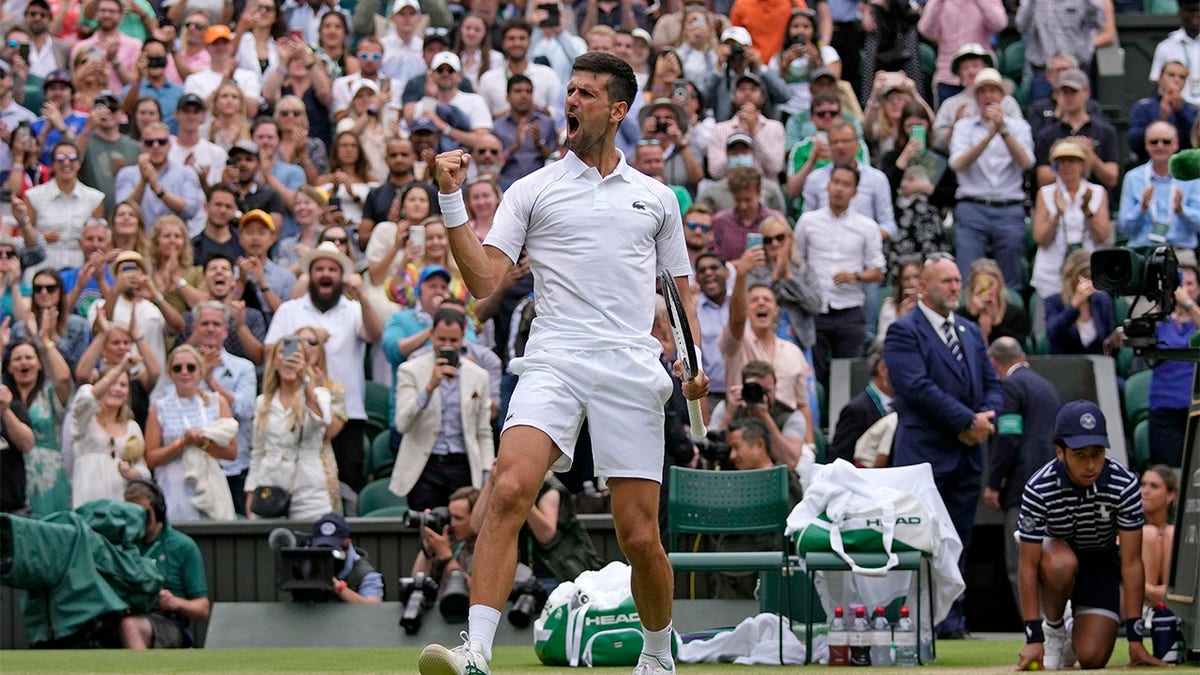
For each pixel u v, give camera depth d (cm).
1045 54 3819
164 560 2445
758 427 2331
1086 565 1778
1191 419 1812
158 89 3634
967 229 3250
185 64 3741
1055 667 1777
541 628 1898
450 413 2578
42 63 3806
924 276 2281
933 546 1898
